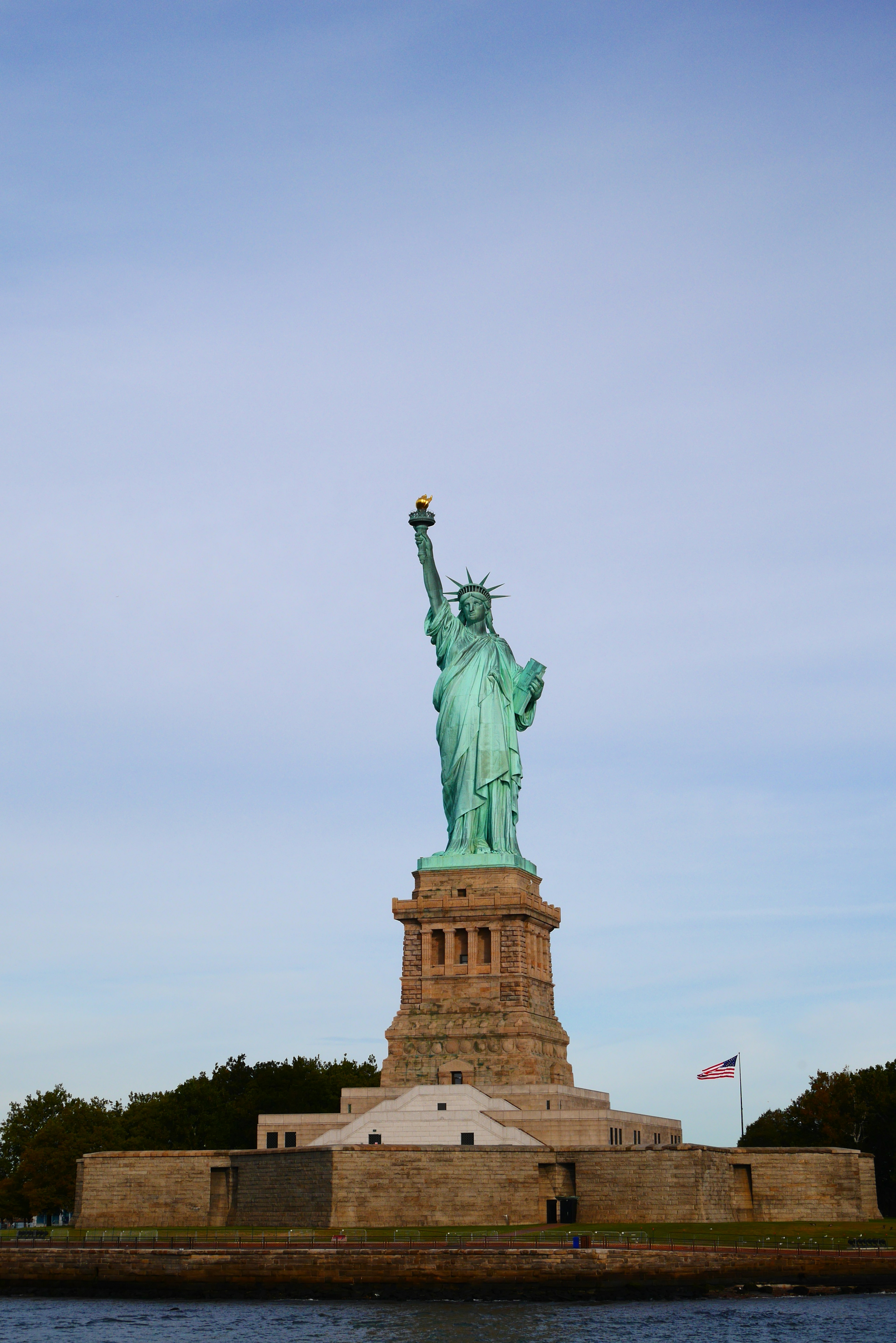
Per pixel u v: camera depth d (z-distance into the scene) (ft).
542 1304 550.77
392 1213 655.76
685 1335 491.31
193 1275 584.81
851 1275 564.71
